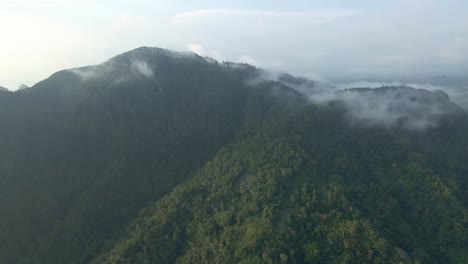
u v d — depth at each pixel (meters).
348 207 132.75
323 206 134.38
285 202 136.88
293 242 120.06
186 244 139.88
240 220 134.50
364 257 115.31
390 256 116.06
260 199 138.75
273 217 128.38
